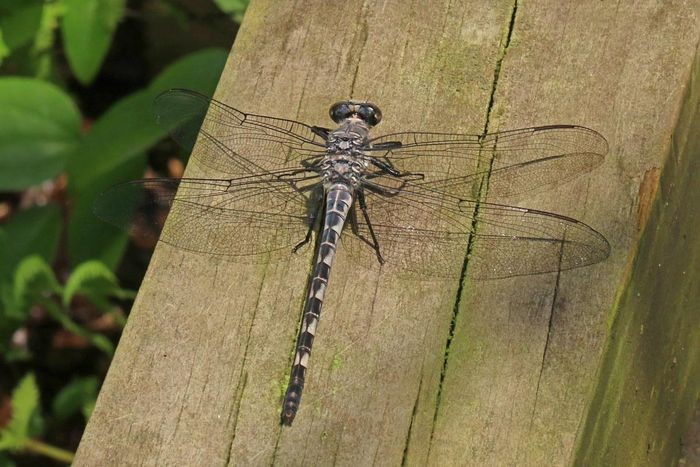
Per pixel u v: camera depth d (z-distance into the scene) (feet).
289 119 3.47
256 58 3.49
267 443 3.34
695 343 3.71
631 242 3.39
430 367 3.36
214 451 3.34
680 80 3.44
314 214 3.45
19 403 3.80
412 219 3.43
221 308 3.39
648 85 3.44
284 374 3.36
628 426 3.51
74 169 3.77
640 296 3.44
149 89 3.78
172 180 3.49
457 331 3.37
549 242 3.39
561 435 3.33
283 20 3.51
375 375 3.36
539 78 3.46
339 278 3.40
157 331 3.38
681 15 3.47
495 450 3.33
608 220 3.40
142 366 3.37
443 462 3.33
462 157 3.44
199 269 3.41
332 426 3.34
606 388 3.39
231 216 3.44
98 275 3.74
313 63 3.49
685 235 3.56
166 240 3.42
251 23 3.51
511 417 3.34
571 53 3.47
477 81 3.47
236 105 3.48
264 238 3.43
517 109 3.45
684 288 3.60
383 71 3.48
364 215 3.45
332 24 3.50
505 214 3.41
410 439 3.34
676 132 3.44
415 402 3.35
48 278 3.81
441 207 3.43
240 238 3.43
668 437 3.70
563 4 3.49
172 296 3.39
